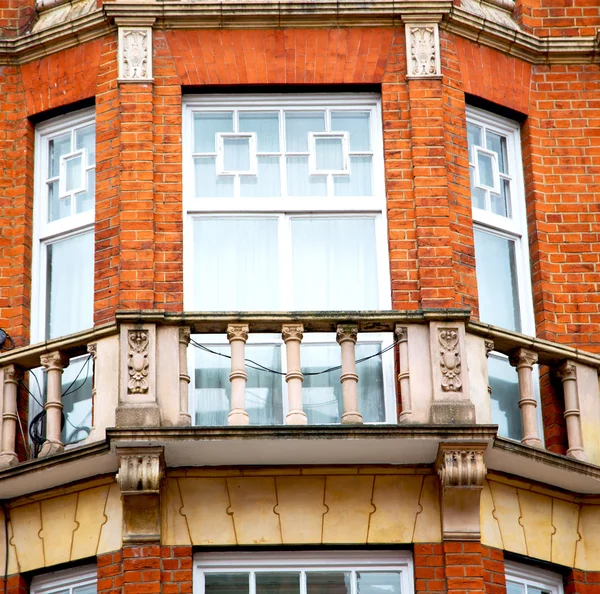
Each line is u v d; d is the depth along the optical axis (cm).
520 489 2333
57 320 2509
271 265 2480
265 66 2542
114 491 2266
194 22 2553
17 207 2552
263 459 2239
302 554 2255
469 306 2428
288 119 2556
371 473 2269
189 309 2439
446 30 2598
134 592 2172
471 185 2567
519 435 2442
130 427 2169
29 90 2612
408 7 2572
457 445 2206
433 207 2453
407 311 2272
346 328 2266
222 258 2477
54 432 2283
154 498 2198
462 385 2247
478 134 2612
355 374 2252
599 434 2364
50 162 2600
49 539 2281
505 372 2472
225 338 2409
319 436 2181
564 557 2327
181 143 2489
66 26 2594
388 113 2520
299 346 2273
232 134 2538
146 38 2542
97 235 2453
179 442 2178
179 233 2425
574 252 2556
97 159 2502
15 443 2345
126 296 2367
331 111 2558
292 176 2523
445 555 2223
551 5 2711
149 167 2456
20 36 2655
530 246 2567
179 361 2244
